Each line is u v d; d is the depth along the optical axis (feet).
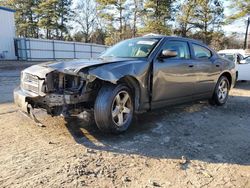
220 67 21.08
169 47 16.75
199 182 9.93
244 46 126.21
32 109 14.01
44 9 152.66
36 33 173.88
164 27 127.34
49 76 13.04
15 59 94.38
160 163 11.27
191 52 18.54
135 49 16.38
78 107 13.25
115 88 13.30
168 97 16.53
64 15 162.50
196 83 18.63
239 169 11.02
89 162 11.02
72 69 12.76
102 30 176.24
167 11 131.54
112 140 13.46
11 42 93.40
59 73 13.09
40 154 11.60
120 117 13.93
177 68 16.70
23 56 93.25
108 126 13.33
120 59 14.87
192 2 133.80
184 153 12.34
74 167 10.52
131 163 11.14
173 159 11.69
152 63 15.17
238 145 13.56
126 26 140.97
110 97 13.07
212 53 21.01
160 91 15.81
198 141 13.89
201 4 133.90
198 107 21.30
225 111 20.53
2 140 13.03
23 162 10.85
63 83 13.16
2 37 90.38
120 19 140.05
